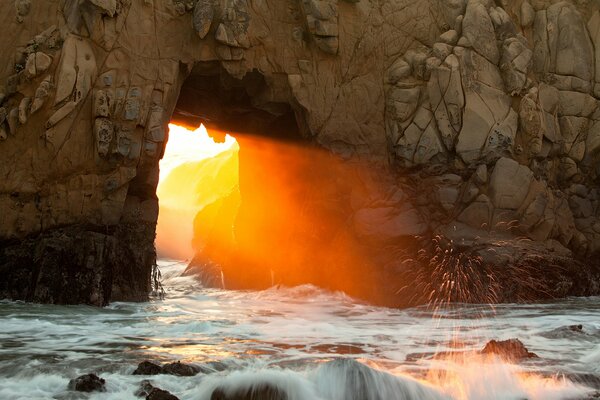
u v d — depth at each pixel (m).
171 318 12.45
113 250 14.84
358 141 17.55
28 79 14.87
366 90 17.66
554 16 18.47
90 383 6.78
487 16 17.73
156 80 15.88
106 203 14.99
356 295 16.92
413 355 8.80
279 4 17.34
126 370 7.59
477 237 16.31
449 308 14.73
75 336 10.12
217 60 16.66
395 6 18.05
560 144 17.88
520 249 16.22
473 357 8.56
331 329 11.27
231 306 15.04
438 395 6.73
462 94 17.16
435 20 18.23
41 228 14.65
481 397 6.82
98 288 14.38
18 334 10.24
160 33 16.09
